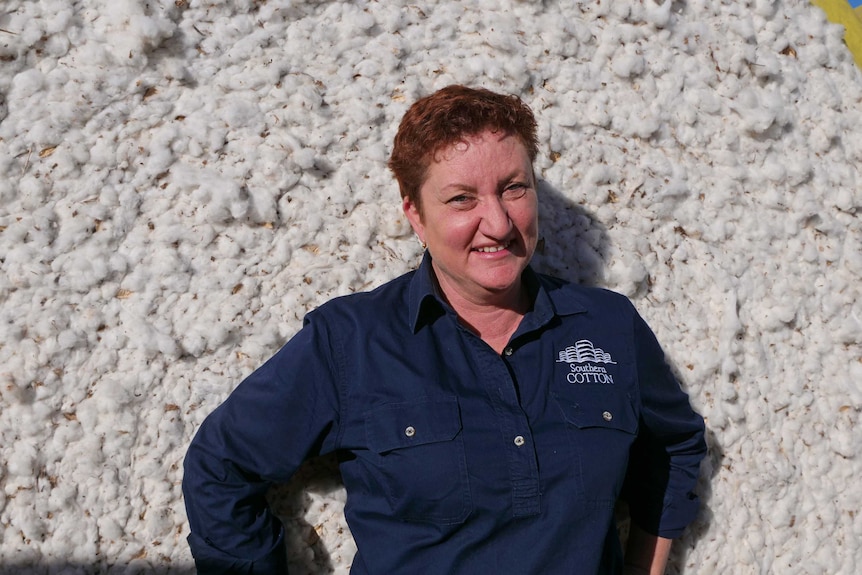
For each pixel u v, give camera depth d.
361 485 1.51
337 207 1.79
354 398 1.49
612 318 1.60
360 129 1.81
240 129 1.74
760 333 2.00
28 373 1.58
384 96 1.83
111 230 1.65
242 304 1.72
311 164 1.76
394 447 1.43
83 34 1.66
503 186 1.45
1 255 1.59
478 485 1.42
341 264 1.79
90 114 1.65
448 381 1.48
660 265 1.95
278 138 1.75
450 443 1.43
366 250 1.81
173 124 1.70
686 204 1.98
